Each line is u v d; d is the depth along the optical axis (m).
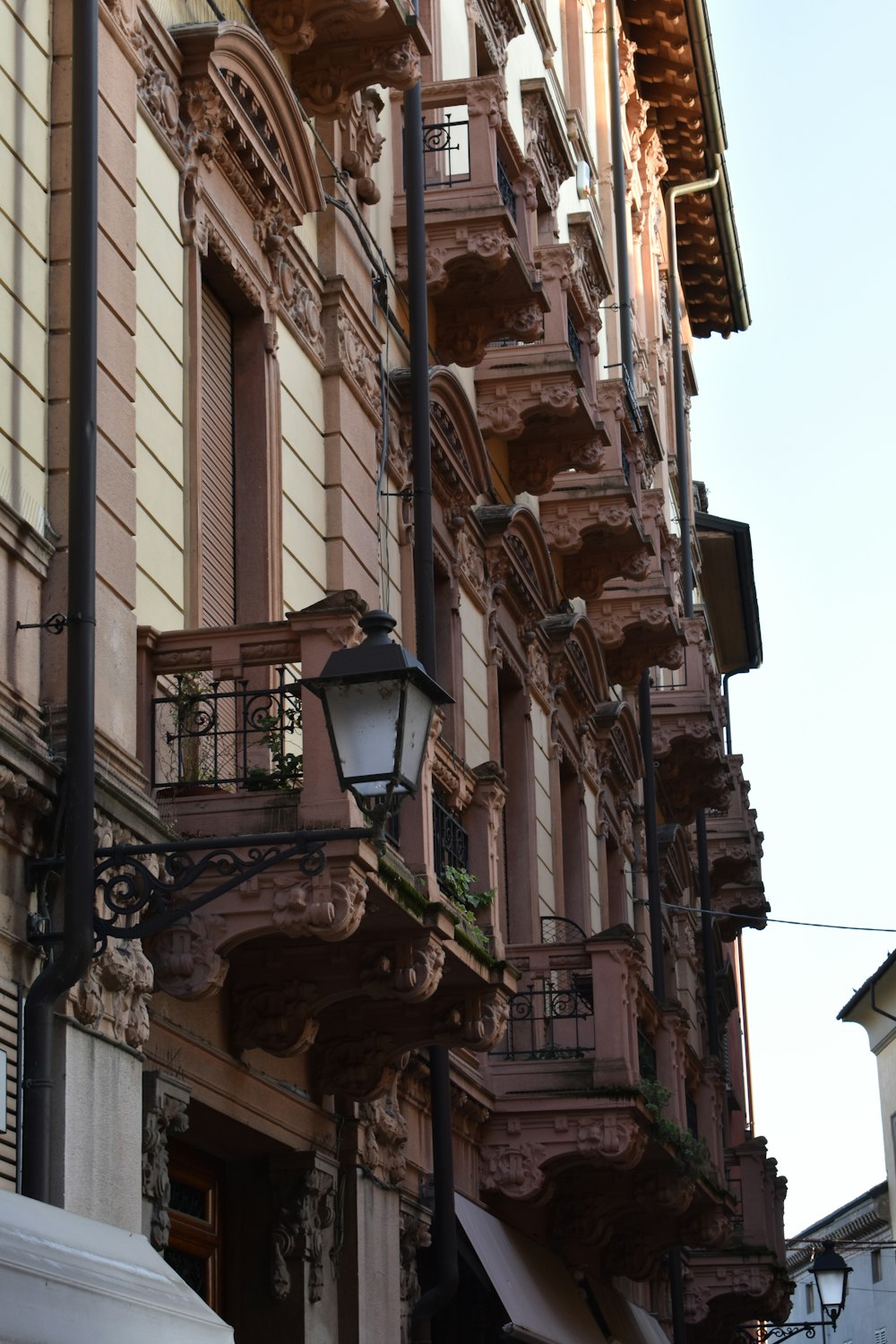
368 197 20.23
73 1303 8.22
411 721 10.84
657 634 32.28
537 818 26.31
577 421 25.61
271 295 16.84
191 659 13.15
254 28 17.42
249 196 16.53
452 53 24.72
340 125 19.48
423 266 19.09
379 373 19.62
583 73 36.56
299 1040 14.47
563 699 28.75
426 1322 18.33
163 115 14.91
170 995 13.32
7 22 12.30
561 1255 25.08
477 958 15.80
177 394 14.83
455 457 22.52
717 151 46.44
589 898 29.33
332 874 12.75
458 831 17.42
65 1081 11.12
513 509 24.50
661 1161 24.14
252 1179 15.65
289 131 16.98
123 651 12.67
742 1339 43.62
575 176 33.34
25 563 11.70
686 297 54.59
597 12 39.38
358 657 10.77
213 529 15.66
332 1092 16.11
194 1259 14.96
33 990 10.97
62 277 12.55
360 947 14.45
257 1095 14.80
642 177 45.09
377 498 19.20
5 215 12.02
